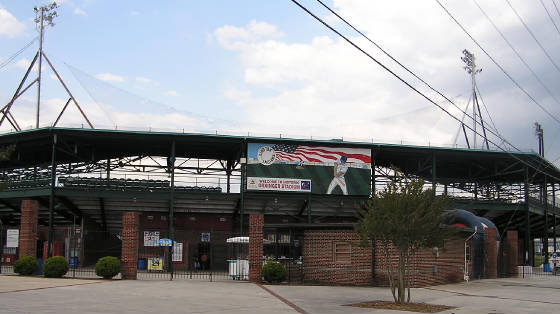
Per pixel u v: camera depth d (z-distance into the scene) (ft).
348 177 145.89
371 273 90.07
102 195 134.00
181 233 147.13
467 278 107.96
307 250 96.78
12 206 149.28
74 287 76.43
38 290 71.05
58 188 131.75
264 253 128.57
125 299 62.85
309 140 144.25
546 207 176.76
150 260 123.65
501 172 167.94
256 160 142.20
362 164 147.33
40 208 148.46
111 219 155.33
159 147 153.48
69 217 156.46
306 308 59.52
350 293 77.66
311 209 157.07
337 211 159.74
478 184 189.78
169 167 163.94
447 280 101.71
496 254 121.29
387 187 65.98
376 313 56.29
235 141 142.72
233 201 149.18
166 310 53.83
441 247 64.28
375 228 63.46
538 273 152.97
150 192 136.05
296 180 143.13
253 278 93.61
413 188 64.23
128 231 94.53
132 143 146.72
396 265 89.92
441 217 64.64
